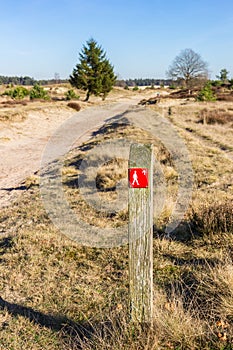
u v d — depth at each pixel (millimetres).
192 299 3412
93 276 4180
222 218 4961
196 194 6645
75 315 3486
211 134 15383
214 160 9977
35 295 3854
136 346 2768
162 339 2871
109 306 3531
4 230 5965
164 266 4223
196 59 78438
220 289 3414
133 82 135750
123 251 4758
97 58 48250
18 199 8000
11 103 32438
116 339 2854
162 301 3354
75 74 48312
